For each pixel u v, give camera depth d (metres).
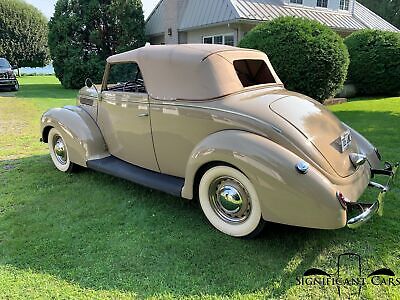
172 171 3.43
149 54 3.43
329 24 16.27
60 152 4.48
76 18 17.77
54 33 17.91
